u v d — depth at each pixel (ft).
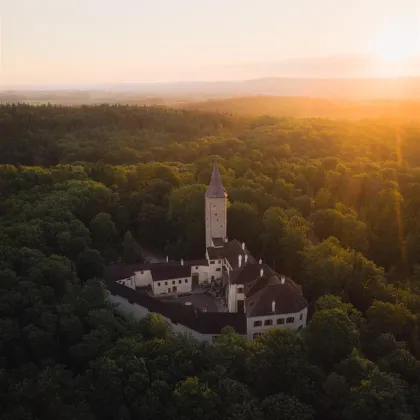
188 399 216.74
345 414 221.46
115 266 372.79
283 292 300.61
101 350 256.11
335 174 549.95
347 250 377.09
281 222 401.08
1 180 473.26
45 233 360.69
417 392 230.27
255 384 242.37
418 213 481.05
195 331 297.12
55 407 212.02
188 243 431.02
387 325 286.46
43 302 277.03
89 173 542.98
